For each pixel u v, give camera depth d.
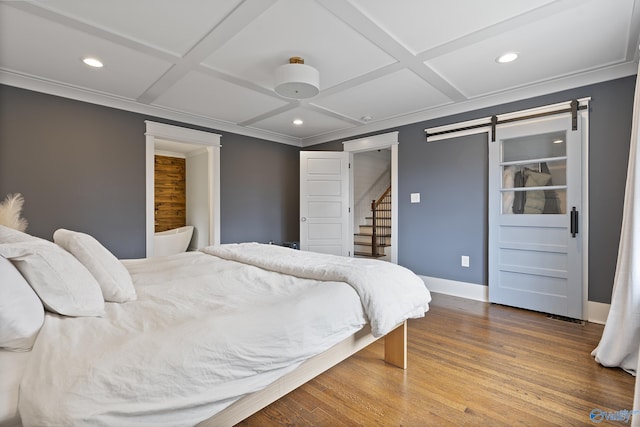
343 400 1.61
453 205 3.61
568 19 1.92
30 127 2.82
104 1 1.75
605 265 2.66
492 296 3.27
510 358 2.06
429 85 2.95
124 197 3.38
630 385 1.72
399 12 1.85
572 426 1.41
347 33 2.07
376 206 6.93
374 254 6.07
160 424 0.80
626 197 1.90
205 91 3.07
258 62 2.48
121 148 3.37
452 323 2.72
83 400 0.71
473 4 1.78
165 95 3.17
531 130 3.02
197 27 2.01
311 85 2.45
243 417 1.06
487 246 3.37
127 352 0.84
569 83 2.81
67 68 2.57
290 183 5.21
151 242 3.56
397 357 1.96
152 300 1.33
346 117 3.96
